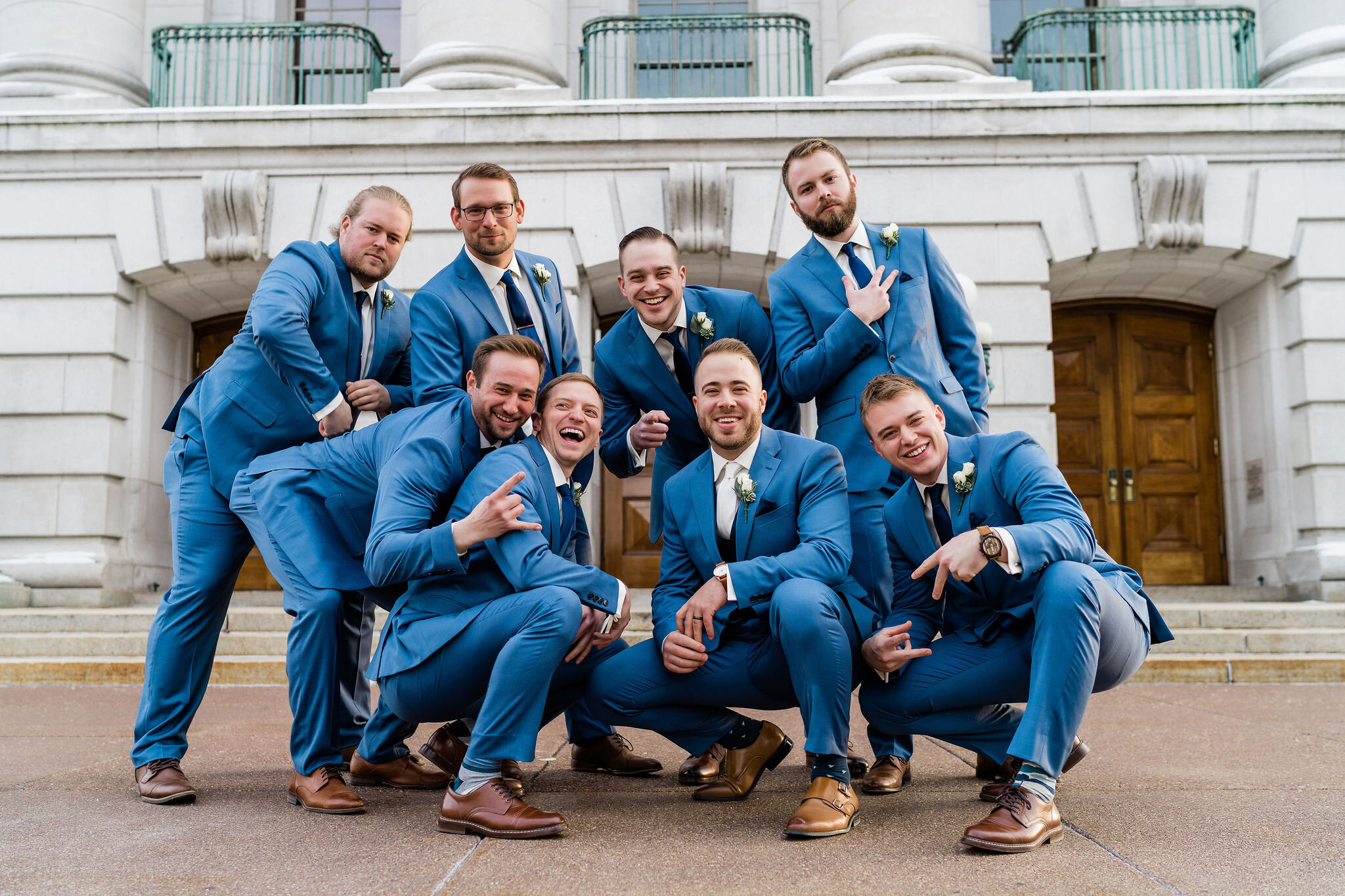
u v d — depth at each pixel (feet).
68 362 32.71
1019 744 7.79
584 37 37.88
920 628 9.46
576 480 11.34
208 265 33.06
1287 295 32.71
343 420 10.03
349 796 9.04
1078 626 7.89
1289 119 32.24
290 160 32.89
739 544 9.46
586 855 7.46
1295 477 32.48
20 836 8.17
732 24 37.81
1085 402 36.11
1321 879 6.72
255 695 20.59
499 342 9.34
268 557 9.74
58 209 33.06
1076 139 32.42
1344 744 12.96
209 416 10.14
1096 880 6.70
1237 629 26.05
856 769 10.79
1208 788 9.97
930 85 33.60
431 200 32.65
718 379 9.43
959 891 6.46
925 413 9.04
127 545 33.14
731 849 7.62
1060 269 33.12
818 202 11.32
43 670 23.24
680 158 32.63
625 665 9.42
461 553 8.38
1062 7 40.42
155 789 9.48
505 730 8.26
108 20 36.04
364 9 41.96
